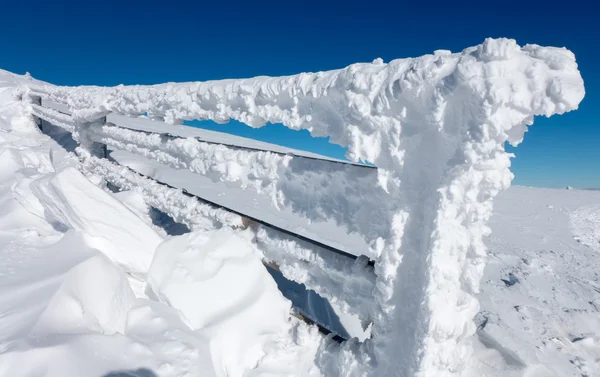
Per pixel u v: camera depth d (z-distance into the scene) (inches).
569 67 34.9
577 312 104.7
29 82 602.2
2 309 65.4
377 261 55.0
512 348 76.5
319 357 67.8
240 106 75.9
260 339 73.2
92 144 190.1
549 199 332.8
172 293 78.7
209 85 82.9
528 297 116.4
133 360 60.7
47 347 53.1
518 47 36.3
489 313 100.7
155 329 71.3
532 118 37.9
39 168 184.1
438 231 43.4
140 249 91.8
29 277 76.5
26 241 103.8
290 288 116.6
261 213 208.1
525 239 202.4
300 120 62.2
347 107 51.3
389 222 52.0
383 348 53.4
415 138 47.4
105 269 79.1
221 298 77.7
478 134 38.4
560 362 79.7
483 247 46.2
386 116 48.1
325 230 189.8
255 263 83.8
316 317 101.5
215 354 70.9
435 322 44.4
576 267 153.1
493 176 42.1
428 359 45.7
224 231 89.9
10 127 313.0
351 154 51.5
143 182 141.8
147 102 110.0
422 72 41.1
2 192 145.6
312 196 67.4
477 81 36.9
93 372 53.8
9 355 50.7
